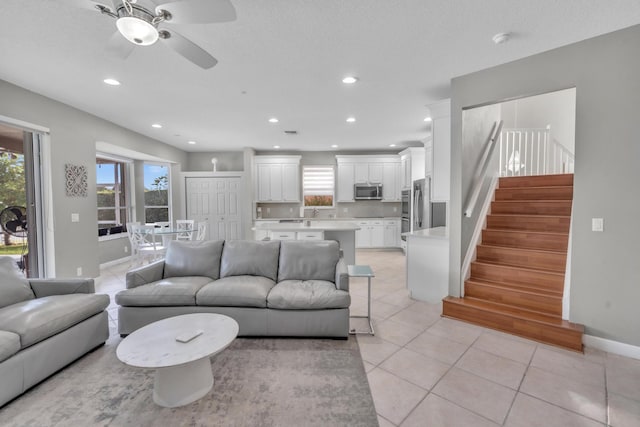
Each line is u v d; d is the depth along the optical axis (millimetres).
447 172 3531
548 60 2611
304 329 2637
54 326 2080
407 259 3799
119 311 2703
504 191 4145
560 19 2148
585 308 2510
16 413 1741
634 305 2312
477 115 3730
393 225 7293
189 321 2188
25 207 3697
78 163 4141
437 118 3586
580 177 2498
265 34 2314
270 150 7617
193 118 4613
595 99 2414
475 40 2424
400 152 7172
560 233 3252
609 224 2391
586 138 2461
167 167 7105
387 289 4168
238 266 3160
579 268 2527
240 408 1783
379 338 2688
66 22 2156
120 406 1808
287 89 3439
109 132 4773
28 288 2514
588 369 2170
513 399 1861
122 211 6293
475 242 3572
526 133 4945
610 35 2338
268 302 2633
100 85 3309
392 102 3885
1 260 2479
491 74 2920
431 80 3209
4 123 3283
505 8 2021
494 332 2789
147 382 2051
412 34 2330
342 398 1873
